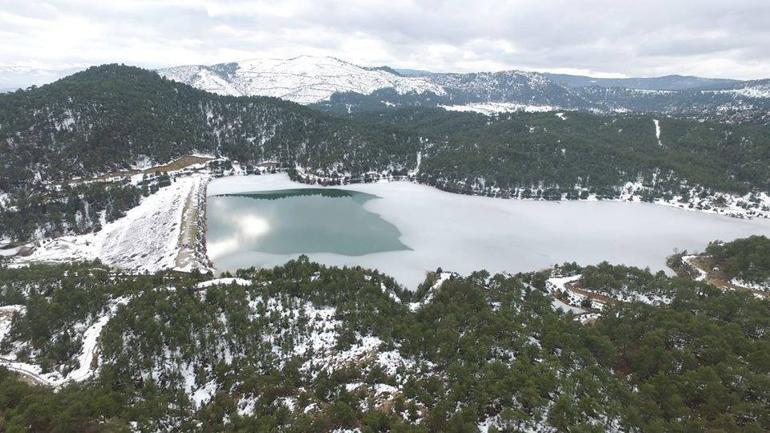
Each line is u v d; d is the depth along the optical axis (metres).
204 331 98.38
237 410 78.88
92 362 90.62
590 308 123.88
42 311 102.38
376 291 120.44
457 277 134.75
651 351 84.19
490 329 94.50
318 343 99.12
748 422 65.81
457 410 70.06
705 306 107.12
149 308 102.81
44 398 72.06
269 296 117.25
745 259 144.75
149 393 81.50
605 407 68.44
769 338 91.94
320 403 78.31
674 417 68.94
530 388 70.75
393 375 85.69
